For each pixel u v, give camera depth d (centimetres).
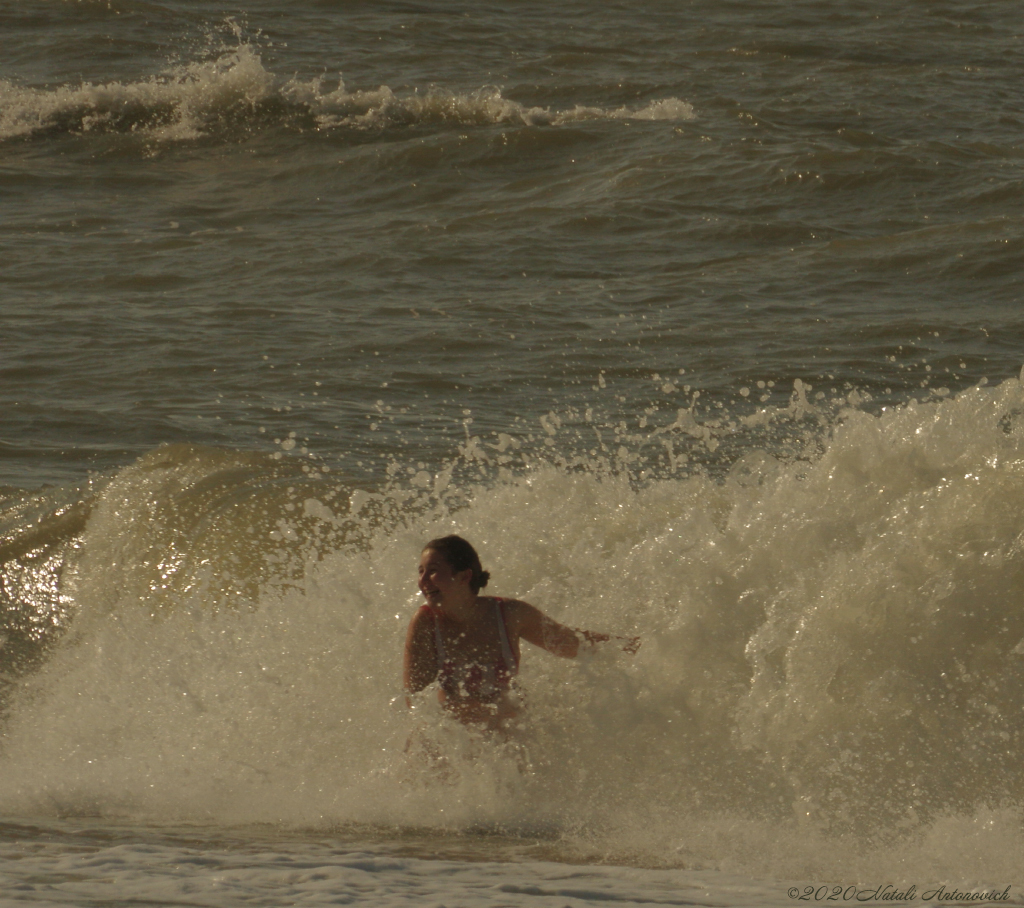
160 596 2491
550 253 5981
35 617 2558
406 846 1407
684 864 1352
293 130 8494
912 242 5909
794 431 3488
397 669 1962
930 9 12575
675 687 1764
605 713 1750
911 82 9675
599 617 1903
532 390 4084
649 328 4806
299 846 1355
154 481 2880
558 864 1297
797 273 5575
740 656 1773
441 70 9900
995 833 1429
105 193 7388
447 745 1747
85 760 1892
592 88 9362
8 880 1000
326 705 1936
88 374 4366
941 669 1662
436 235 6338
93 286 5569
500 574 2047
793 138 7831
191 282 5628
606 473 2412
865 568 1745
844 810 1549
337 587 2166
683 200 6762
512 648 1791
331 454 3438
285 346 4647
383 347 4612
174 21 10912
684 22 11719
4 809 1628
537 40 10956
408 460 3356
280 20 11150
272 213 6919
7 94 9012
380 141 8262
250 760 1855
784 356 4409
